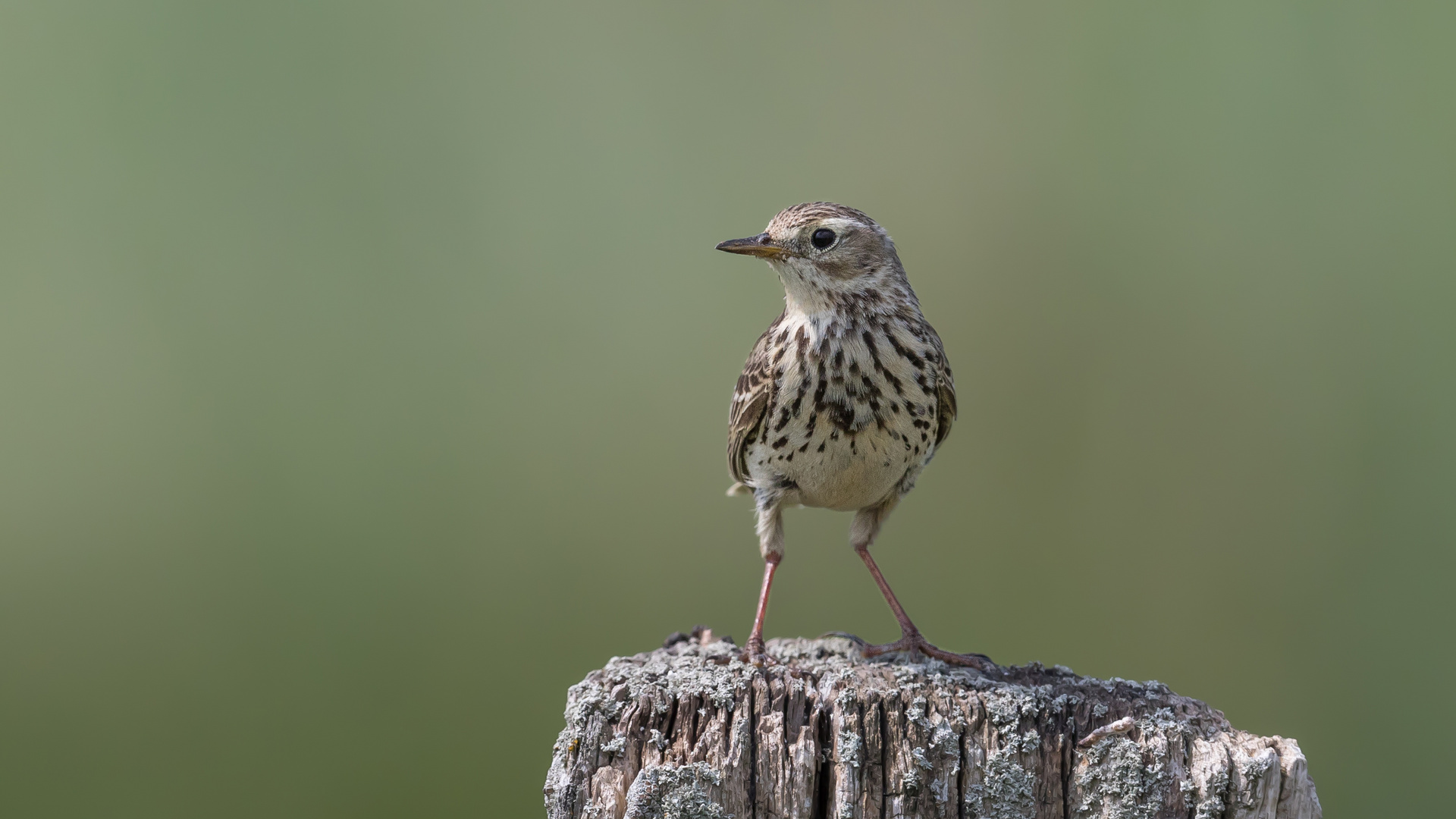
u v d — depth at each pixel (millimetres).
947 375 10383
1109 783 7309
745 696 7699
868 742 7441
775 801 7336
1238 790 7133
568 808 7449
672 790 7266
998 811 7340
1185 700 7957
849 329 9820
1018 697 7711
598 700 7691
